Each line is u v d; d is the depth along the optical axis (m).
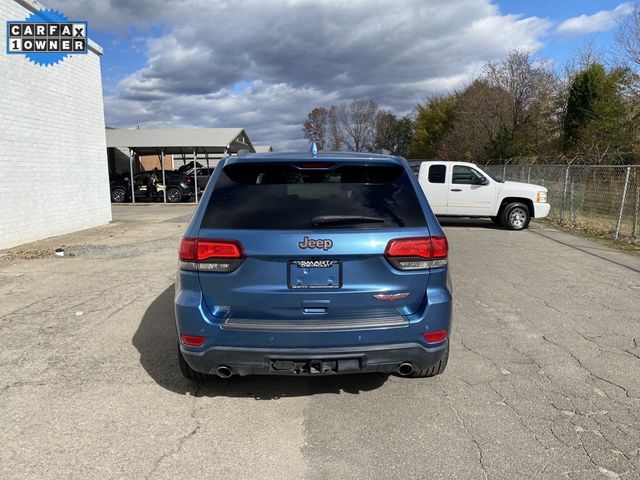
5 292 6.39
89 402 3.43
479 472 2.65
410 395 3.54
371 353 3.04
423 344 3.12
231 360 3.06
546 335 4.78
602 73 27.83
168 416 3.24
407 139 86.06
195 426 3.12
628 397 3.50
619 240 10.87
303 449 2.88
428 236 3.12
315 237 2.97
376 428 3.10
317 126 89.88
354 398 3.50
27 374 3.88
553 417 3.22
